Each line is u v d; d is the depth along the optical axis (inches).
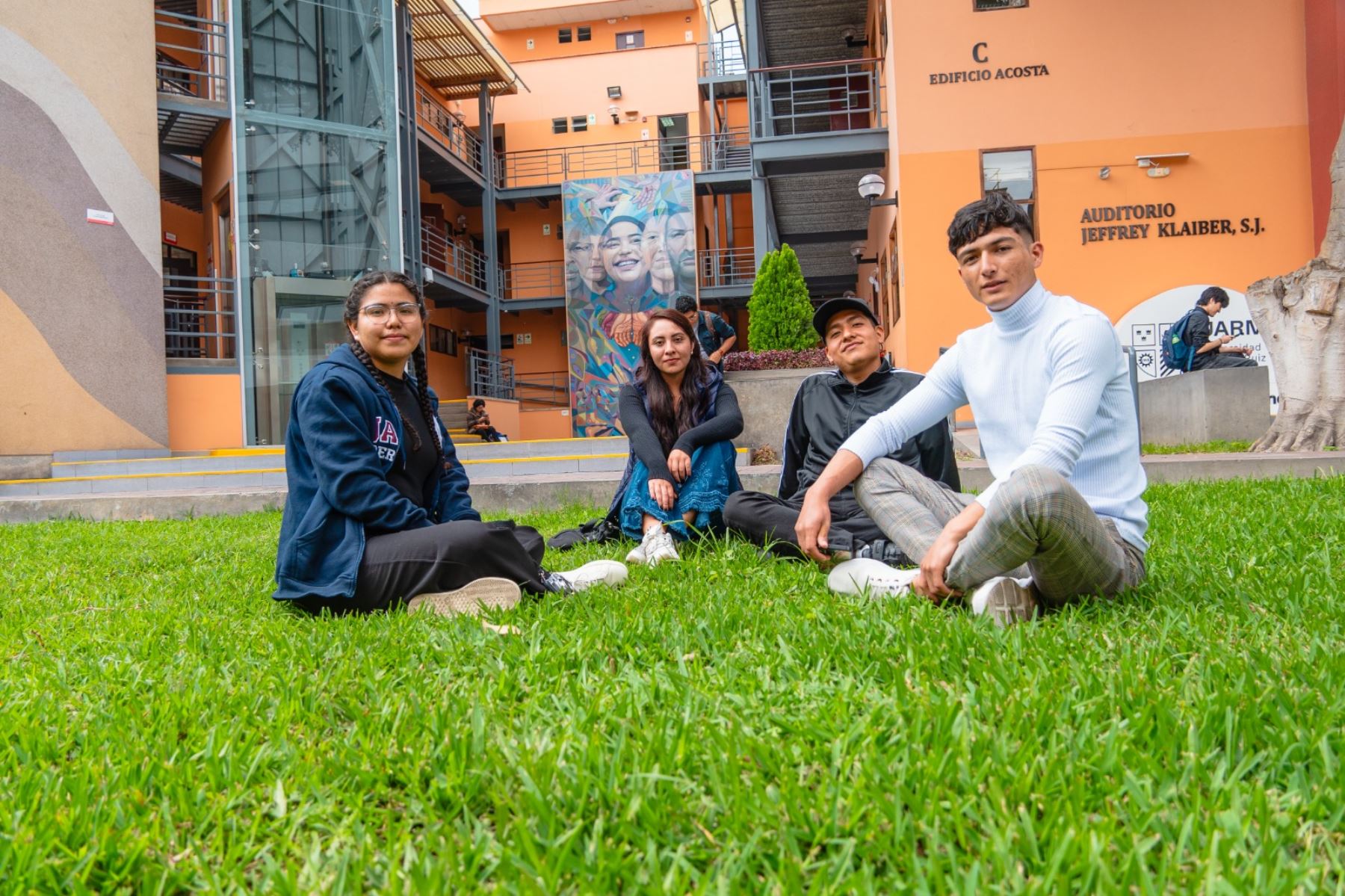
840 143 524.4
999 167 471.5
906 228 474.3
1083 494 92.0
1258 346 457.7
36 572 160.1
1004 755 49.8
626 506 154.0
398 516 105.6
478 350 814.5
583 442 420.2
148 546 199.5
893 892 39.1
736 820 44.9
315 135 520.7
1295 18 455.8
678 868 41.5
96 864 45.8
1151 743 51.6
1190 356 374.0
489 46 778.8
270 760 57.6
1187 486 224.5
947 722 55.1
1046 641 73.0
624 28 1050.7
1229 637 74.3
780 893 39.1
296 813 49.7
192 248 669.3
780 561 126.2
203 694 70.1
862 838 43.1
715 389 158.6
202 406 487.5
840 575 104.3
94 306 450.0
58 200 440.1
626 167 936.3
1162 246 463.2
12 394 424.8
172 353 509.0
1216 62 460.1
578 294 837.8
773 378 392.8
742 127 1005.8
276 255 506.9
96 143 454.3
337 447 105.5
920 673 67.8
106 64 459.8
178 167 593.3
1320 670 62.1
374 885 42.6
